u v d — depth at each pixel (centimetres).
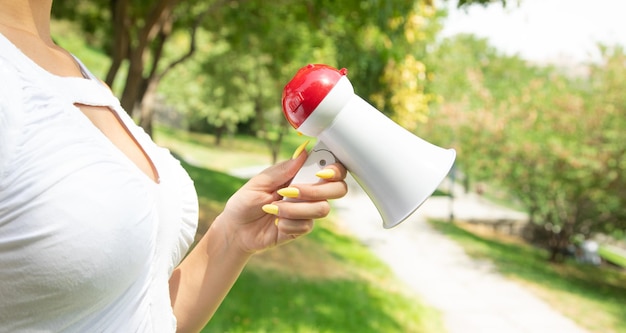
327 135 90
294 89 90
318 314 704
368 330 710
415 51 855
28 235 58
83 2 1257
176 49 2116
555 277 1378
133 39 1155
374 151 90
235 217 101
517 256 1574
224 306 640
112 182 64
